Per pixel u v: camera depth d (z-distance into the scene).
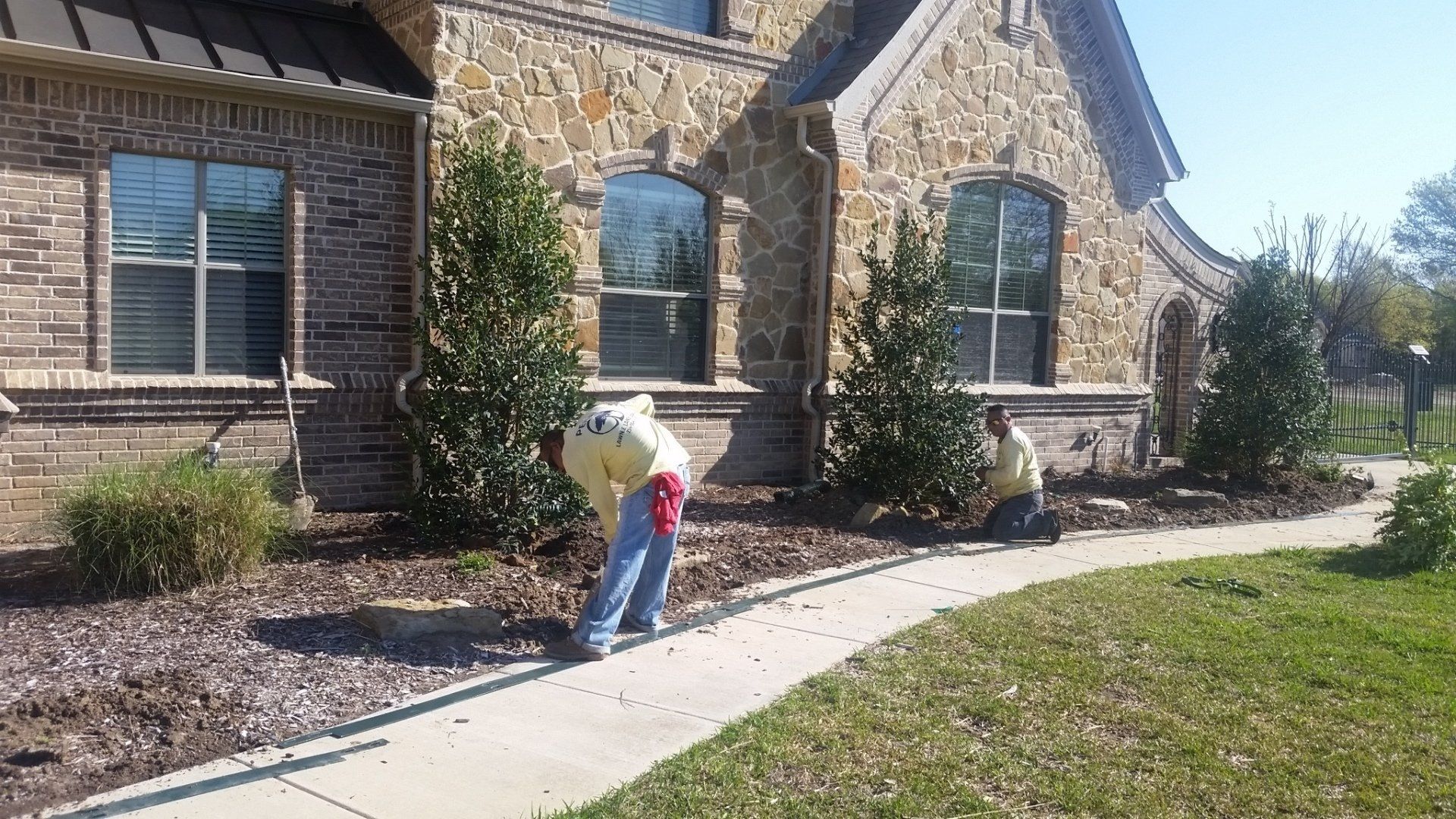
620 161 11.44
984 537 10.67
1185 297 17.81
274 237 9.95
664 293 12.18
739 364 12.62
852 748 5.07
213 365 9.73
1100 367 15.96
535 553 8.68
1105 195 15.74
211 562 7.24
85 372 8.95
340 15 11.00
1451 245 57.69
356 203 10.16
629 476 6.61
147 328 9.39
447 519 8.57
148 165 9.31
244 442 9.73
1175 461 17.17
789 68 12.78
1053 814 4.46
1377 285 39.97
